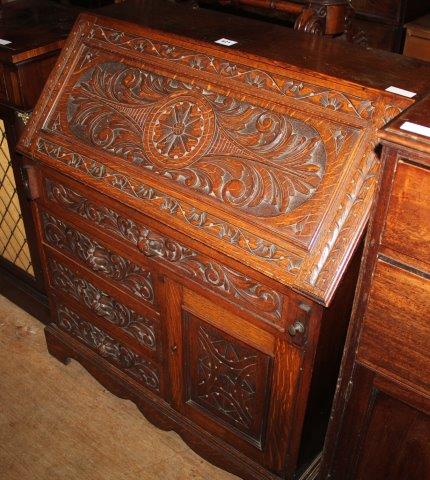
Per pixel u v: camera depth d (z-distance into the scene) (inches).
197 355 60.1
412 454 47.7
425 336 41.4
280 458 58.5
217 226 50.3
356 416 49.4
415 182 37.1
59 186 62.5
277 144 49.5
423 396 43.9
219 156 51.7
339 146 46.8
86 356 73.8
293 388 52.7
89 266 65.4
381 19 104.1
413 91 47.0
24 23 71.1
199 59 55.1
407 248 39.4
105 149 57.6
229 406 60.6
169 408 67.4
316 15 64.4
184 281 55.5
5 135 69.7
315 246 46.1
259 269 47.8
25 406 73.2
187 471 66.8
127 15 62.5
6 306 87.3
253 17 93.5
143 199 54.1
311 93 49.2
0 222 80.1
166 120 55.2
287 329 49.8
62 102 61.6
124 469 66.7
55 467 66.6
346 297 50.1
